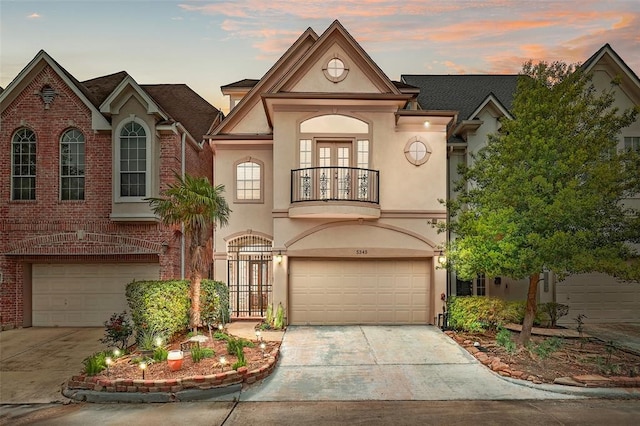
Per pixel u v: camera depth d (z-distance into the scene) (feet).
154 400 26.20
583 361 32.65
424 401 26.14
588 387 27.89
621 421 23.26
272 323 45.24
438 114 46.50
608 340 40.40
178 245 48.70
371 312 47.32
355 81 47.11
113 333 32.73
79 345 39.73
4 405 26.00
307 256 46.70
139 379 27.09
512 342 35.45
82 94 46.93
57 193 47.06
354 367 32.30
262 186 52.75
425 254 46.65
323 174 46.34
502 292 51.03
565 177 33.96
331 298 47.34
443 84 62.59
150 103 45.93
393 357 34.71
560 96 34.32
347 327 45.62
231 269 52.24
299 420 23.34
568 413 24.32
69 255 47.06
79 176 47.42
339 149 47.19
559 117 34.35
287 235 46.44
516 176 33.47
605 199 32.48
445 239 46.62
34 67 47.06
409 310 47.37
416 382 29.27
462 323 42.09
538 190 33.86
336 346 37.81
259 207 52.60
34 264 48.52
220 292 44.42
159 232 46.96
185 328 39.14
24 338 42.57
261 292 52.01
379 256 46.55
